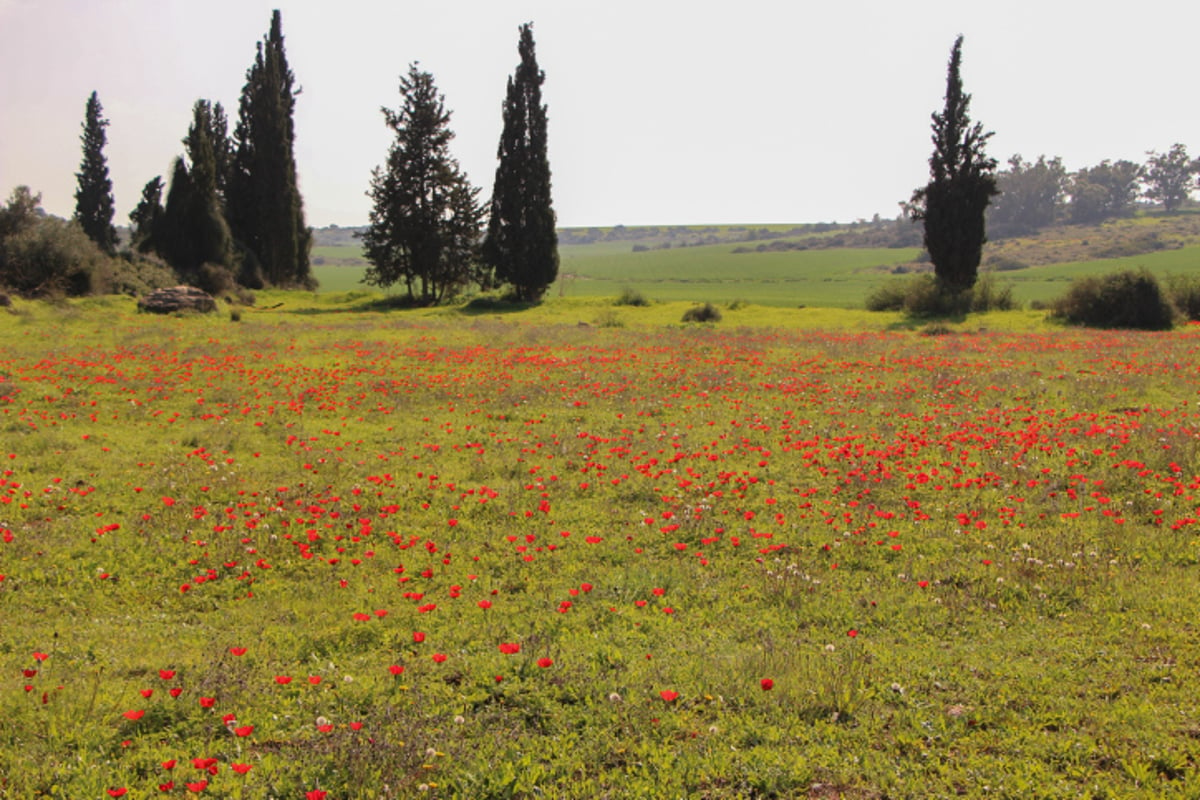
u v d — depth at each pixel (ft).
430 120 180.24
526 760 14.20
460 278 188.34
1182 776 13.43
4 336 91.35
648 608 22.30
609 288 317.42
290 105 214.28
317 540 28.55
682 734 15.37
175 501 32.73
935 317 136.05
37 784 13.48
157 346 85.20
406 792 13.34
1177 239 430.61
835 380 61.93
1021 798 12.96
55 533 28.60
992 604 21.80
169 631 21.27
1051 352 77.77
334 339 97.35
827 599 22.58
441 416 51.24
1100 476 33.19
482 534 29.01
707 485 34.14
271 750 14.94
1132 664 17.53
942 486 33.19
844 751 14.64
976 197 145.07
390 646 20.08
